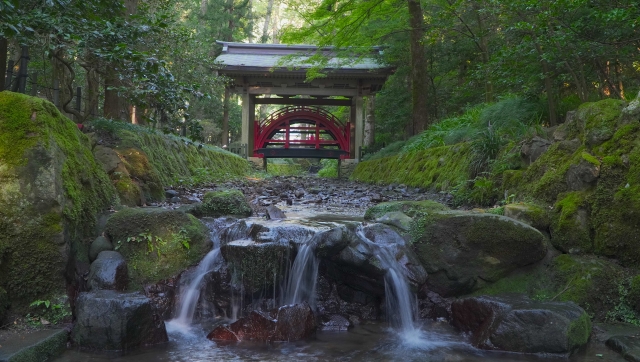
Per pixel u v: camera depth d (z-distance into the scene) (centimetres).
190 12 3206
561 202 467
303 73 2045
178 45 1151
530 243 430
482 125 930
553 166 524
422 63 1603
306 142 2225
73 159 434
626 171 431
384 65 2012
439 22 1423
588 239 440
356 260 422
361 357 343
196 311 435
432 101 1958
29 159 376
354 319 434
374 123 2438
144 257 434
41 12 493
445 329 412
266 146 2266
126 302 350
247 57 2139
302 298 443
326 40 1471
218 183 1169
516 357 344
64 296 374
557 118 823
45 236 370
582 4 548
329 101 2261
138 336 354
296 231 458
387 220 485
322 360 336
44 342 322
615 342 352
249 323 380
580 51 614
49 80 1110
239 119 3175
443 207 502
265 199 954
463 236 443
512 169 660
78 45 515
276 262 428
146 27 572
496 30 1268
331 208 824
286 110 2244
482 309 387
